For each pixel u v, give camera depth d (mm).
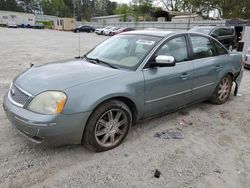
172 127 3867
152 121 4035
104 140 3043
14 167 2711
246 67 9125
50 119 2561
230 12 43562
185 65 3863
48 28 59844
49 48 15086
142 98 3285
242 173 2811
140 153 3098
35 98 2658
